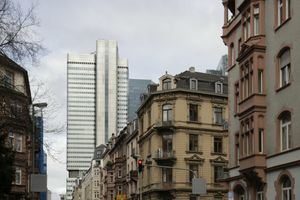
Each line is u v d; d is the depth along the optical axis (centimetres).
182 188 6362
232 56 3644
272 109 2834
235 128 3484
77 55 18412
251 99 2973
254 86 2948
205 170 6525
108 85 18525
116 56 18412
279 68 2797
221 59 10800
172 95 6612
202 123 6625
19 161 4744
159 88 6756
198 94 6650
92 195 15125
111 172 10619
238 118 3403
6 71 2459
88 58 18375
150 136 6881
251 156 2931
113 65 18362
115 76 18438
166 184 6438
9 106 2319
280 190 2709
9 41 2002
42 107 2705
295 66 2584
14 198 4753
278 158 2728
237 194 3422
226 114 6775
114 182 9919
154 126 6650
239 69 3266
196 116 6638
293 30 2622
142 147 7425
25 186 4881
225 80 6944
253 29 3044
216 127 6675
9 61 2119
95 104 18750
